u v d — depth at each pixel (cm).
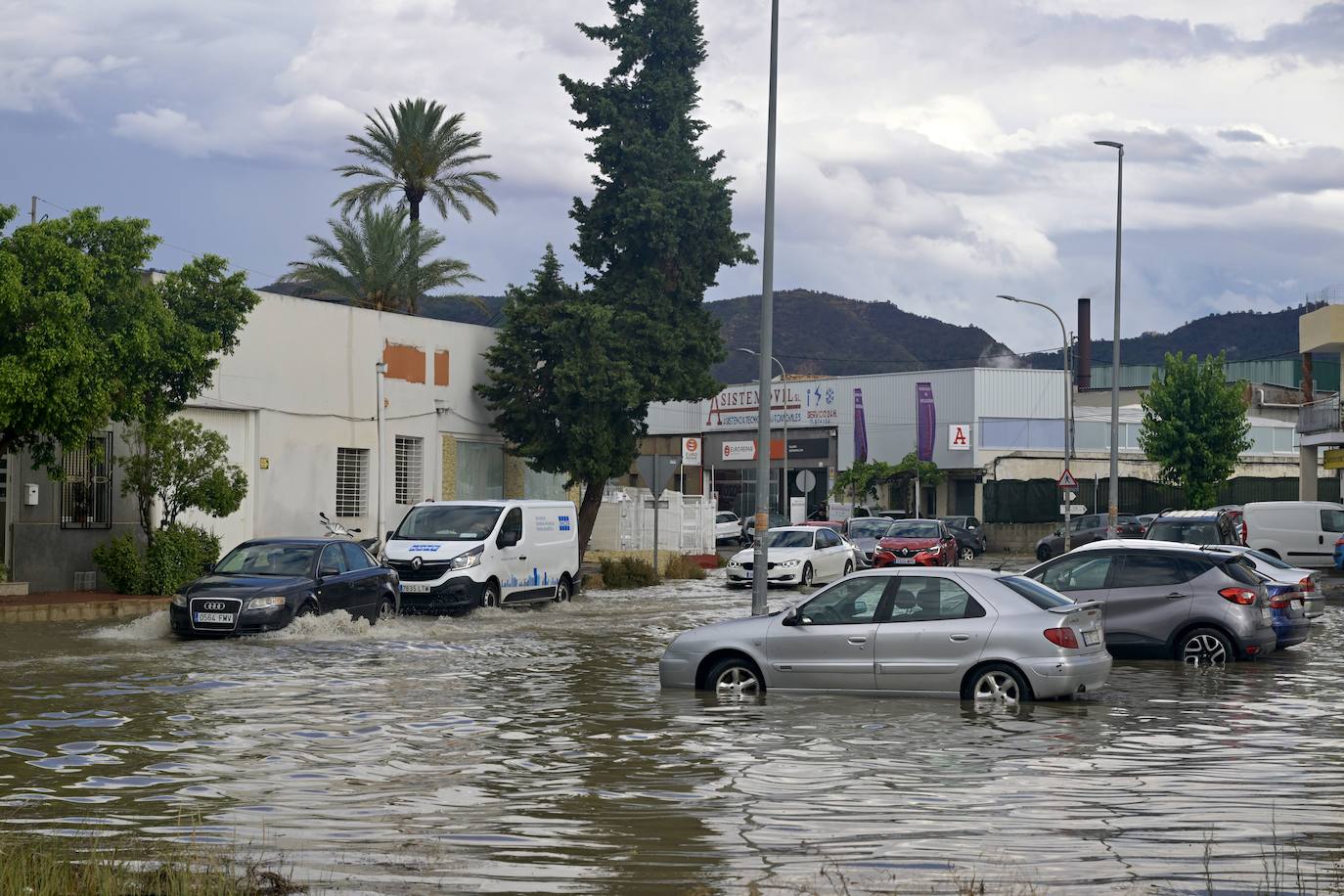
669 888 686
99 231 2389
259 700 1417
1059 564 1869
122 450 2756
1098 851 762
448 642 2044
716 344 3741
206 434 2648
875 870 721
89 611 2373
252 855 758
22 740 1162
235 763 1058
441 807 891
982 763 1049
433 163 4584
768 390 2252
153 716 1305
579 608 2730
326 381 3178
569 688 1522
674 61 3759
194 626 2036
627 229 3700
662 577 3784
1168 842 783
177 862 734
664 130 3753
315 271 4588
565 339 3572
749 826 832
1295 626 1880
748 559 3491
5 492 2600
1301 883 690
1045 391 7475
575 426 3550
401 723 1264
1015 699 1356
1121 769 1024
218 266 2700
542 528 2753
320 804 901
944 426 7394
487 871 723
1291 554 4034
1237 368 9662
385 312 3350
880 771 1015
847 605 1430
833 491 7525
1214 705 1388
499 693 1481
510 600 2623
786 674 1427
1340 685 1572
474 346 3675
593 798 916
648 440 8788
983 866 729
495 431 3762
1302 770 1022
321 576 2152
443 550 2505
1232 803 897
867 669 1398
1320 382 9162
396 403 3381
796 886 688
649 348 3672
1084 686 1373
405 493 3447
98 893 649
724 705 1366
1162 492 6988
